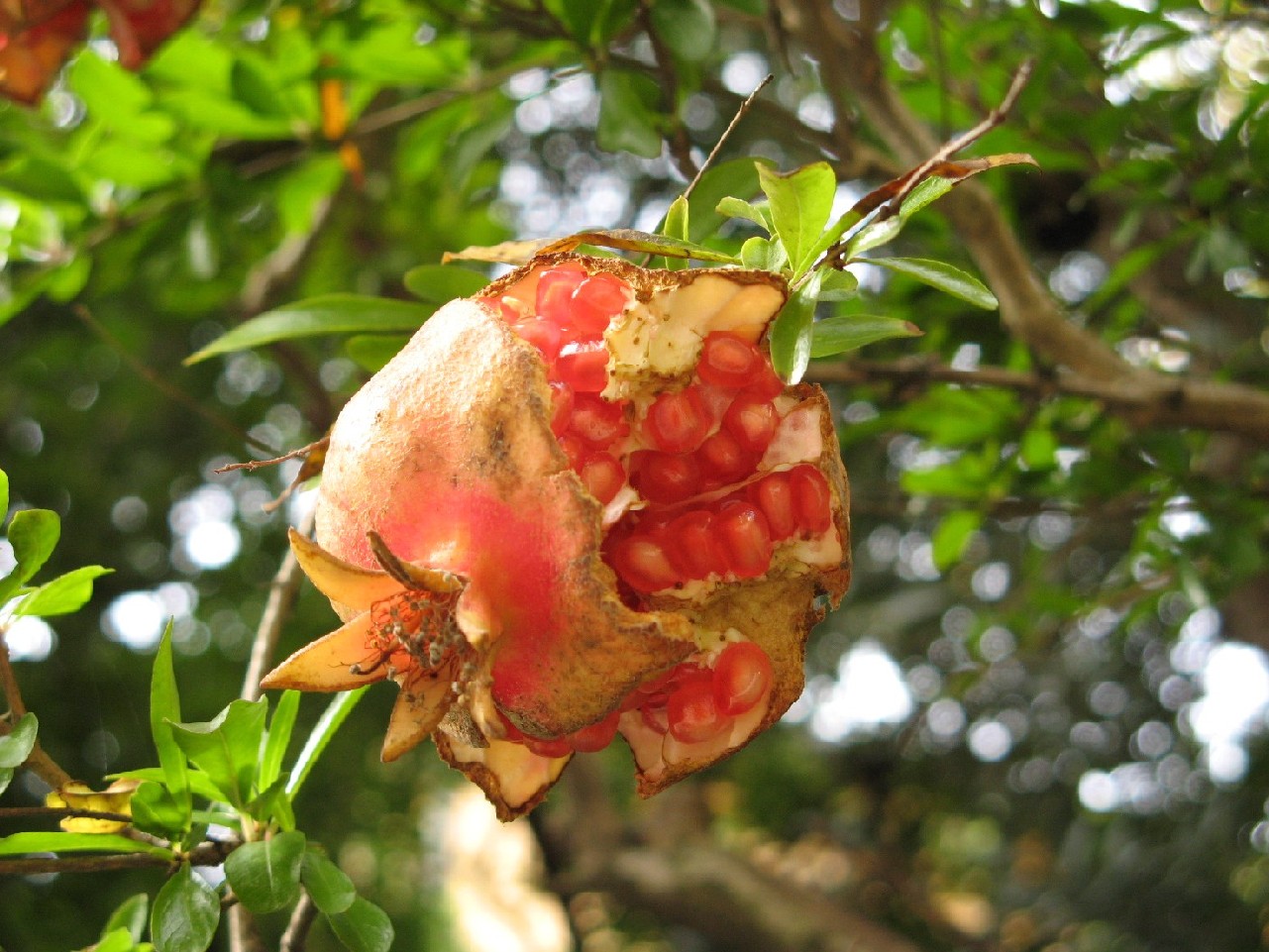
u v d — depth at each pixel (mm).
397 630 289
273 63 526
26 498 883
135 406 932
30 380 887
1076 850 1098
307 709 967
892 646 1106
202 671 927
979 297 294
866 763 1273
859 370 475
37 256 558
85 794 329
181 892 318
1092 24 498
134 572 928
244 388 961
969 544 977
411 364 291
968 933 1266
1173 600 873
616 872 1084
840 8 714
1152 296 695
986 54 565
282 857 316
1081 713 1060
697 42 430
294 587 407
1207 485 535
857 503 622
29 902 767
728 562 304
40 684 819
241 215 562
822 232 305
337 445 295
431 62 524
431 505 282
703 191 359
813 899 1152
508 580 279
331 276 857
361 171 551
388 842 1139
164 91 505
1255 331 674
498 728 278
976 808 1188
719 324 302
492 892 1685
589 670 280
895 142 470
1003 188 578
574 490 277
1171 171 484
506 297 304
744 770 1349
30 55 427
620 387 296
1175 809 1026
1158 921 994
